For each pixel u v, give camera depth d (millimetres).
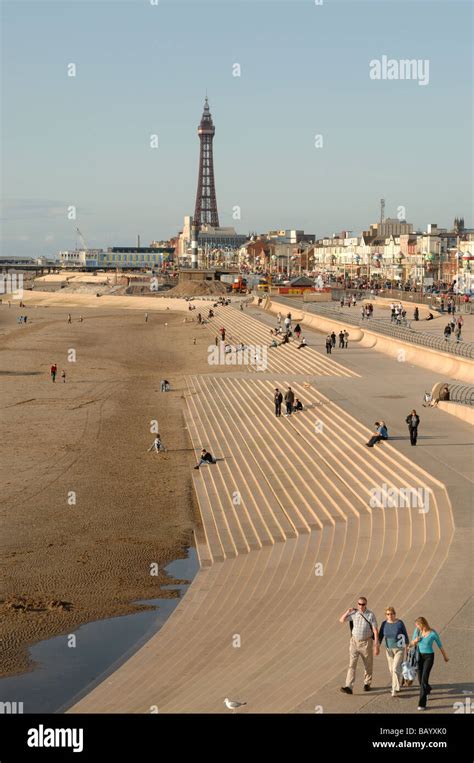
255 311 163625
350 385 76375
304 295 174250
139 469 59000
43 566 41125
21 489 54031
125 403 84750
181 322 176000
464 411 59500
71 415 78625
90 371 107938
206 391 86125
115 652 32125
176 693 26172
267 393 77562
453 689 22641
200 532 45906
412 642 21844
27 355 123438
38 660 31547
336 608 31188
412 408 64125
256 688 24812
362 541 38531
